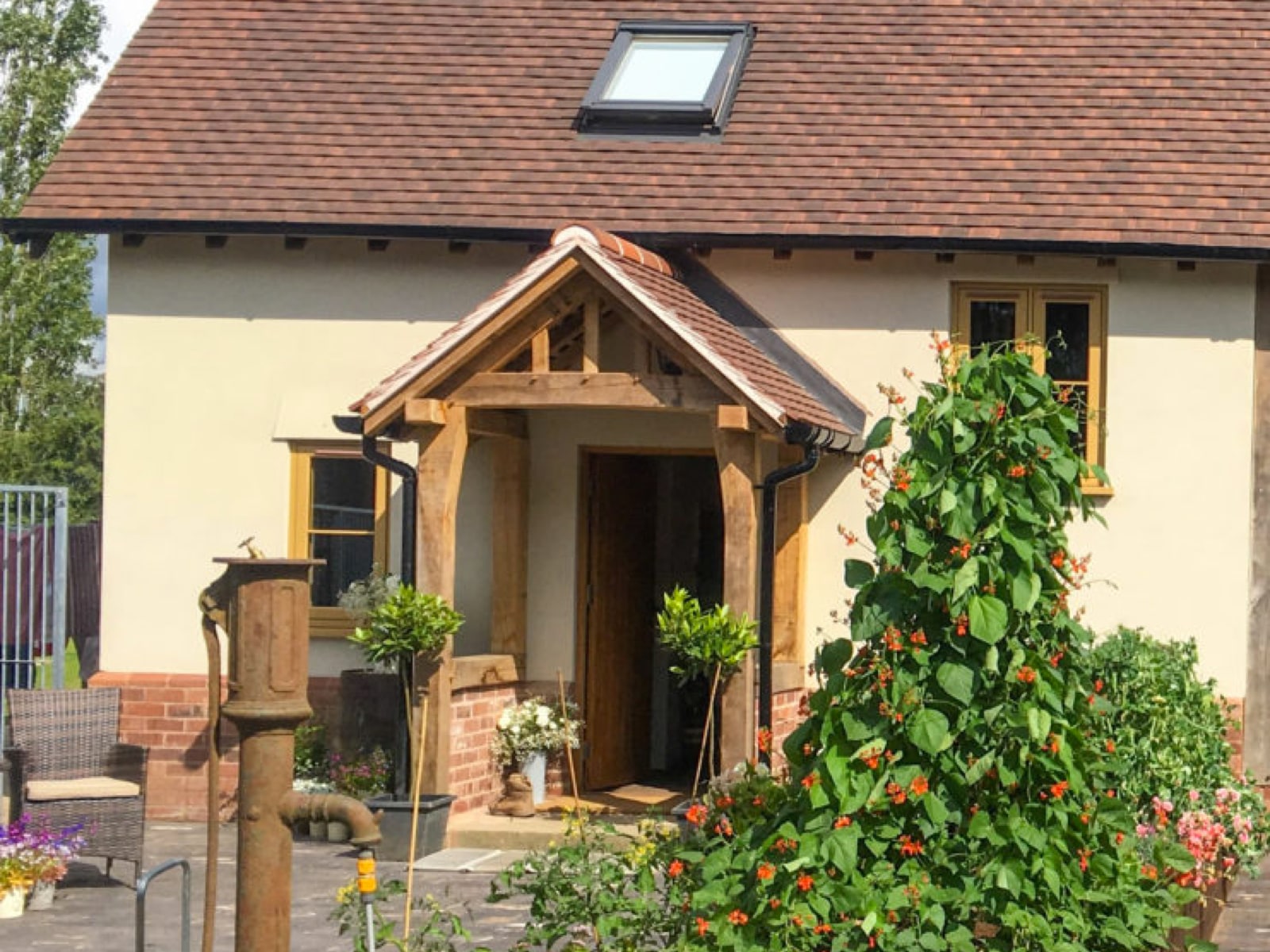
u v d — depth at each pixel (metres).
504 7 18.19
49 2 44.88
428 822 13.84
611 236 14.30
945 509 7.58
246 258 16.39
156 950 10.77
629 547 16.80
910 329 15.83
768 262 15.99
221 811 16.16
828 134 16.52
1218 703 15.02
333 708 16.20
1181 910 9.92
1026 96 16.72
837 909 7.45
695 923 7.70
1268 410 15.54
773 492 13.85
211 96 17.30
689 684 18.12
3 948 10.84
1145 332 15.67
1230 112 16.38
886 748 7.67
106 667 16.44
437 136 16.78
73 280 44.25
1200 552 15.58
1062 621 7.89
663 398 13.55
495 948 10.45
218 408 16.41
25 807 12.78
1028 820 7.62
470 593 16.02
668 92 16.89
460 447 14.08
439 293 16.20
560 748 15.55
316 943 10.78
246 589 6.39
